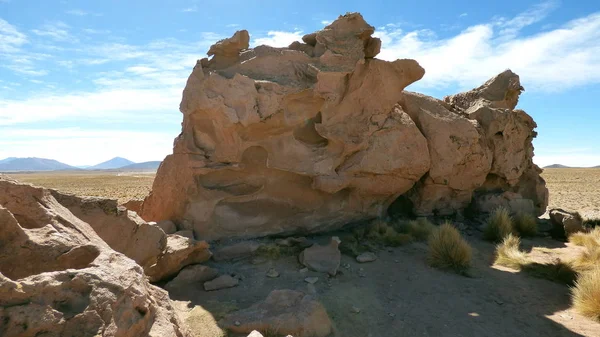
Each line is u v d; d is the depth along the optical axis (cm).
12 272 268
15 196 306
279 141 701
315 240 722
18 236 274
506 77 1036
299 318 381
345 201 784
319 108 711
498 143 938
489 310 467
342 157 730
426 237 760
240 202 715
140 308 253
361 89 726
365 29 702
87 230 345
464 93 1073
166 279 527
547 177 4856
